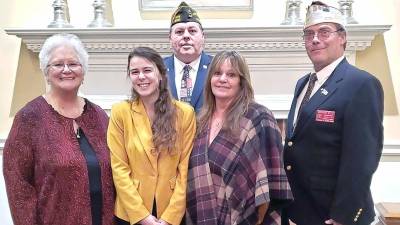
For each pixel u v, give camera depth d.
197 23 2.37
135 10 3.22
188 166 1.81
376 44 3.08
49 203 1.71
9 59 3.24
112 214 1.82
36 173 1.74
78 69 1.80
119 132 1.84
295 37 2.93
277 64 3.04
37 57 3.21
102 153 1.83
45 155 1.72
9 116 3.26
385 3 3.10
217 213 1.73
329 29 1.87
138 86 1.81
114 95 3.12
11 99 3.25
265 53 3.02
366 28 2.88
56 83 1.79
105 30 2.94
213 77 1.81
